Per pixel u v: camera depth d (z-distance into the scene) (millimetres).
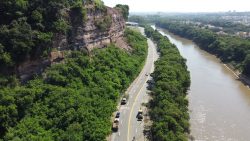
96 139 89125
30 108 92625
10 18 104500
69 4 128125
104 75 131125
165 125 96625
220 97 148750
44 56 108812
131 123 109938
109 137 100000
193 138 107688
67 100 99875
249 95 153375
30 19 109188
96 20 150125
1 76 93250
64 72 113438
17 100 90312
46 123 89438
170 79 137125
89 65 130000
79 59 125500
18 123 86562
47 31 112500
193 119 123375
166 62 166125
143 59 193250
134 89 144500
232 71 199750
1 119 83688
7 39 98188
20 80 100062
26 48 99812
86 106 102062
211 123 120188
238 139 109062
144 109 122125
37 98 97188
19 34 99750
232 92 157000
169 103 111812
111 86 125688
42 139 81688
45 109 94500
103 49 154125
